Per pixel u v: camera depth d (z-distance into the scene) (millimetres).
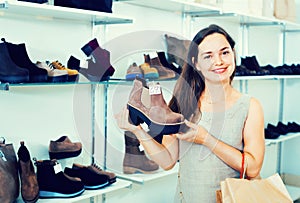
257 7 3289
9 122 2029
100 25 2436
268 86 4148
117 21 2307
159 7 2719
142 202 2842
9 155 1754
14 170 1757
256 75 3287
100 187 2072
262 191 1562
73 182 1940
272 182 1613
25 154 1804
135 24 2648
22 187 1767
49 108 2213
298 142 4316
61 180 1908
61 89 2260
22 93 2076
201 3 2865
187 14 3021
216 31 1442
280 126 3920
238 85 3676
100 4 2016
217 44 1405
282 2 3682
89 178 2070
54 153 2041
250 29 3818
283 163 4426
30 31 2072
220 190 1573
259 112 1710
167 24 2889
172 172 2309
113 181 2139
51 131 2232
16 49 1763
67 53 2268
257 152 1674
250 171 1666
